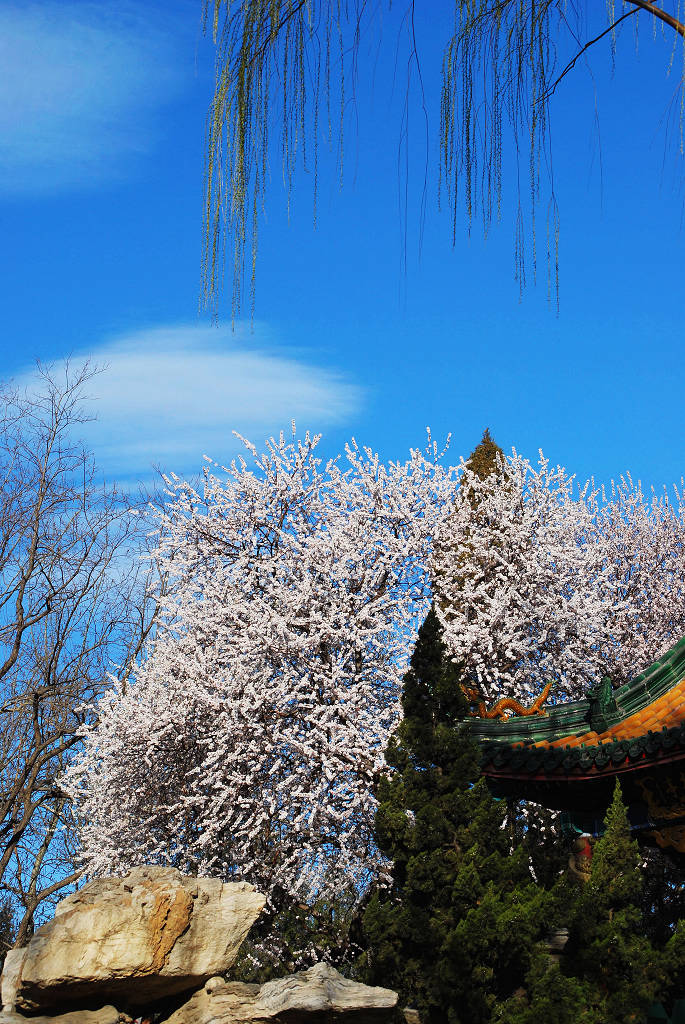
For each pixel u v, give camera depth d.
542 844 10.87
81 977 6.45
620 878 8.34
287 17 3.32
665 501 23.89
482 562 17.05
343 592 14.84
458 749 9.12
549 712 10.52
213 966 6.90
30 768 20.52
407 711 9.50
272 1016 6.40
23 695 21.02
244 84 3.35
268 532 16.62
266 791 14.08
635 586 22.42
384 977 8.48
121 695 16.22
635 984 7.79
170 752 15.45
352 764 14.00
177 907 6.79
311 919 14.50
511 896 8.27
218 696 14.62
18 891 19.39
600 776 9.48
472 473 17.64
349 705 13.83
